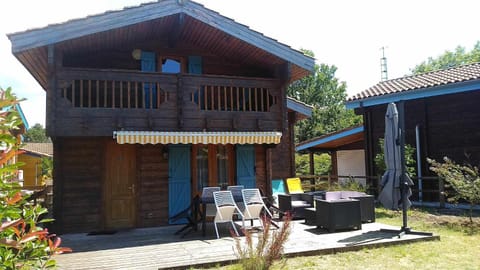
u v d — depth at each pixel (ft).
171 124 33.99
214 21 34.47
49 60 29.66
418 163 50.37
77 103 36.63
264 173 41.73
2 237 10.18
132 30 35.47
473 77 43.65
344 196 37.52
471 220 35.19
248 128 36.78
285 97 38.40
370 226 34.32
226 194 31.55
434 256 23.90
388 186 31.17
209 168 39.29
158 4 32.53
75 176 34.35
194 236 30.99
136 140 30.76
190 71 40.86
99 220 34.58
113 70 32.55
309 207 39.29
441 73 54.08
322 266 22.08
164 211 36.70
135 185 36.04
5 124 10.43
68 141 34.45
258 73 43.83
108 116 32.04
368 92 57.11
